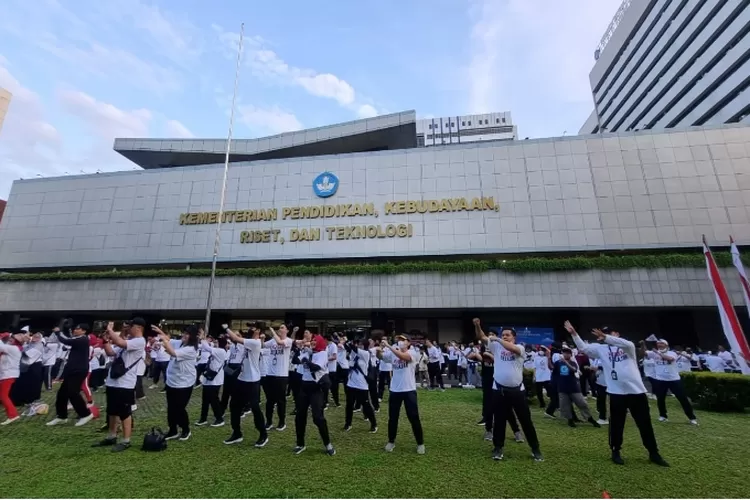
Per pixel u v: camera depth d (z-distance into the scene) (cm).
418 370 1661
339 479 500
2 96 4219
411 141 3156
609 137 2428
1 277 2772
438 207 2495
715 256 2075
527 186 2445
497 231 2402
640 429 587
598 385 900
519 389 602
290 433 751
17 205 3073
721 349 1694
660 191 2283
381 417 940
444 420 891
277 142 3200
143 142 3275
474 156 2562
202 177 2858
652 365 999
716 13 3703
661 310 2236
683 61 4184
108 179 2991
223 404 836
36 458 573
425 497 448
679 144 2336
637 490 472
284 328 827
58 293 2688
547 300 2173
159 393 1303
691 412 876
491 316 2502
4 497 434
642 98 5072
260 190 2758
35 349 1023
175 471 523
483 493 460
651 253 2241
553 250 2311
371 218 2564
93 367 1282
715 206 2205
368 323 2739
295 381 955
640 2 4962
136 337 664
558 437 738
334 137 3077
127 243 2808
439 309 2331
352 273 2381
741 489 476
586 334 2419
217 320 2712
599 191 2347
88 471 520
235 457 586
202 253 2686
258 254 2617
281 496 446
